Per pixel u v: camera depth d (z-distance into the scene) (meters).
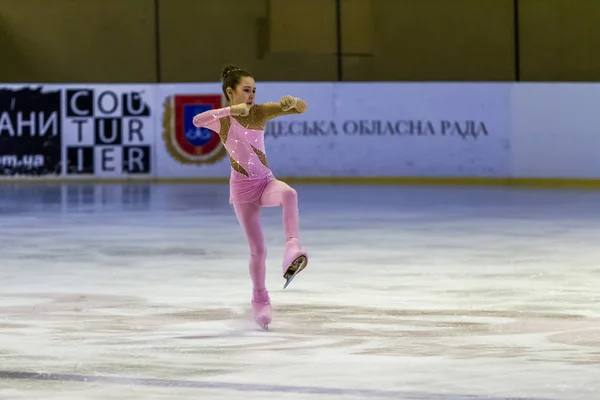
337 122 44.56
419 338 14.21
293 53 45.59
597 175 42.53
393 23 45.03
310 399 11.01
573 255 22.78
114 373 12.23
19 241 25.77
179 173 45.69
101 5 46.00
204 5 45.88
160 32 46.03
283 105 14.37
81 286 18.92
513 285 18.83
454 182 43.94
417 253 23.22
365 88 44.34
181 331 14.77
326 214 31.97
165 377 12.02
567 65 44.16
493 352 13.28
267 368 12.45
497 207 34.00
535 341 13.98
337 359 12.93
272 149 44.78
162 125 45.66
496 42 44.47
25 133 46.00
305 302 17.14
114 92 45.75
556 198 37.19
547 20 44.12
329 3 45.28
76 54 46.22
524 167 43.31
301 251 13.66
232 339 14.20
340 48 45.28
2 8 46.03
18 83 45.97
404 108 44.12
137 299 17.52
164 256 22.94
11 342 14.06
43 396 11.19
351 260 22.17
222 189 41.84
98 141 45.81
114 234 27.09
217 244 25.02
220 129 14.68
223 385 11.62
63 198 38.03
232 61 46.00
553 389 11.39
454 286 18.73
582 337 14.23
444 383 11.67
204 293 18.12
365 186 42.94
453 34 44.75
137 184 44.78
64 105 45.94
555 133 42.91
